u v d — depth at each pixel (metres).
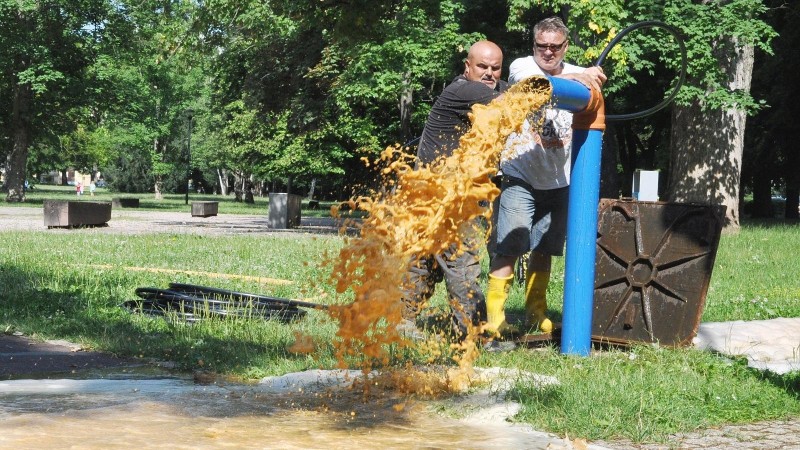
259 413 4.65
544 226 7.20
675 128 23.95
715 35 18.92
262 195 108.56
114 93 51.19
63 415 4.44
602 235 7.23
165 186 108.25
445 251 6.40
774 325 8.30
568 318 6.54
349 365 5.86
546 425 4.51
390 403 4.96
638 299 7.02
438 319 7.41
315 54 31.61
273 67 32.66
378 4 22.38
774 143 39.91
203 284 10.94
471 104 6.50
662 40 19.05
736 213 23.48
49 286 10.20
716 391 5.34
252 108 34.41
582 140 6.49
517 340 6.91
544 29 6.81
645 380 5.50
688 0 19.05
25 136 50.50
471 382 5.36
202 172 110.69
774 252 16.89
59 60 47.91
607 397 4.96
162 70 52.41
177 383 5.54
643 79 33.16
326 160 43.97
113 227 27.05
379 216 4.91
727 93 20.03
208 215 38.25
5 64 46.53
